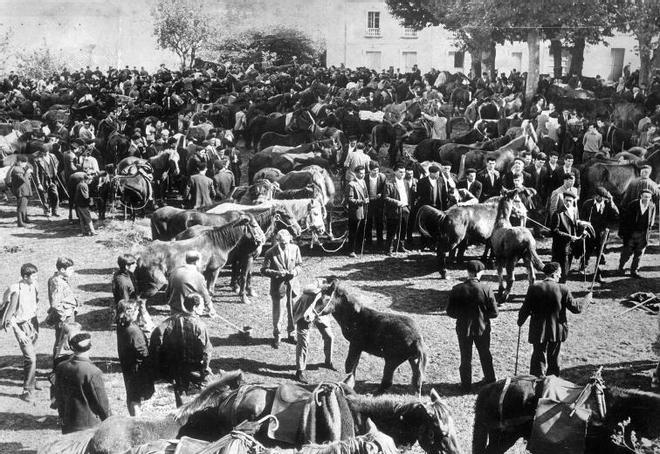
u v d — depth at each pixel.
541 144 21.56
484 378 10.22
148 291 12.04
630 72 41.75
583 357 11.29
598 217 14.40
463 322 9.98
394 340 9.57
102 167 23.73
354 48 38.75
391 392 10.03
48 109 34.75
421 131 26.17
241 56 35.34
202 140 24.66
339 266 15.72
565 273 14.05
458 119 30.72
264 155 21.27
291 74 35.53
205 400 7.18
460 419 9.26
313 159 20.83
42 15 36.62
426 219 15.09
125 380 8.68
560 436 7.05
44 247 16.91
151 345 8.75
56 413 9.28
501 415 7.55
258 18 35.09
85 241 17.33
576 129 22.58
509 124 24.69
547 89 30.89
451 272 15.36
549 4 30.75
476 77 34.84
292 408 6.91
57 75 37.81
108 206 19.45
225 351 11.40
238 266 14.02
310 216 15.86
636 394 7.23
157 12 35.19
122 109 31.58
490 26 33.12
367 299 13.74
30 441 8.53
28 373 9.61
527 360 11.20
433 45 40.56
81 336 7.62
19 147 24.48
